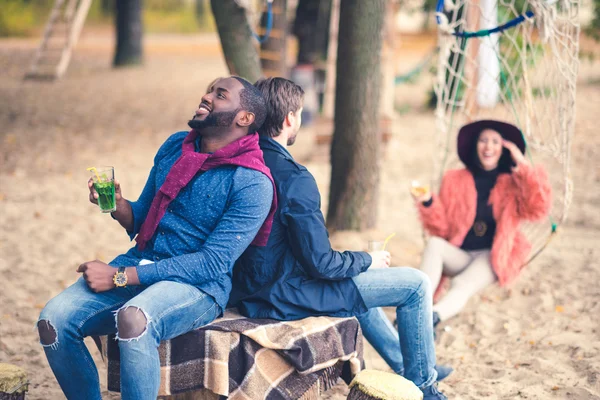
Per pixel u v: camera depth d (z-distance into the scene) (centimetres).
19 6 2678
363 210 577
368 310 313
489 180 442
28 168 814
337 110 561
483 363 397
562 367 383
